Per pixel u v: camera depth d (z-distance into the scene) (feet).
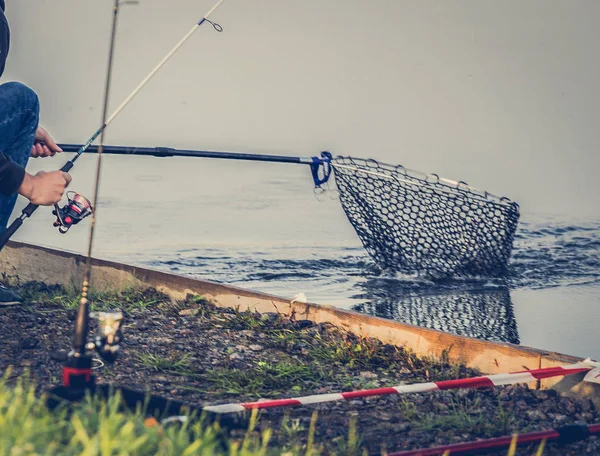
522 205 55.01
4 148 25.38
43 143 28.22
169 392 21.31
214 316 28.22
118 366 22.86
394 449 18.34
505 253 39.06
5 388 17.80
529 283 38.55
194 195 57.52
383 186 38.63
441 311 33.99
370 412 20.57
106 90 18.39
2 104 25.04
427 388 20.39
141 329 26.55
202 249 43.68
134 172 64.13
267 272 39.70
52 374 21.43
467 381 20.79
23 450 13.60
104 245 43.96
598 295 36.70
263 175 64.80
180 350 24.77
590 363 21.94
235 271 39.58
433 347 24.95
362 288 37.27
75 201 27.30
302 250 44.09
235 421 16.98
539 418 20.62
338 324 27.14
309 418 19.92
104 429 14.28
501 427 19.72
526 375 21.30
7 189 23.71
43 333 25.21
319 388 22.39
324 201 57.00
